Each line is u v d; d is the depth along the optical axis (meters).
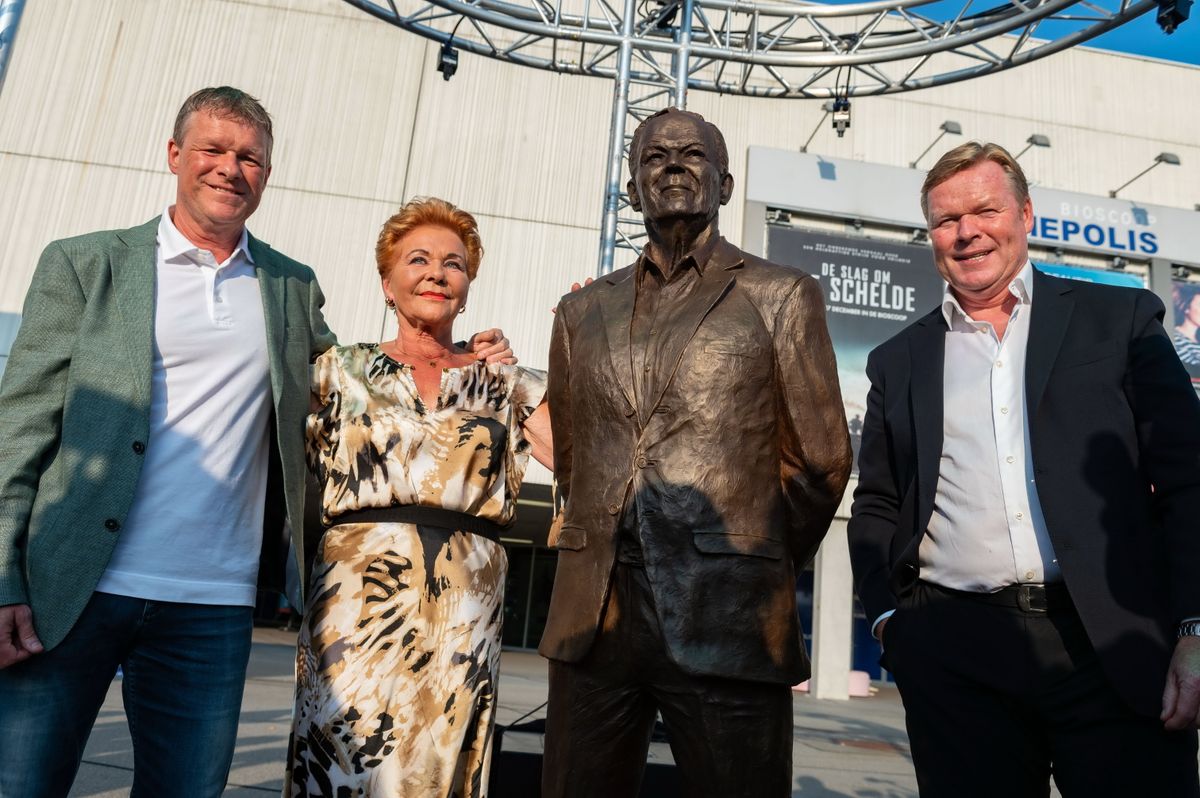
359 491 2.18
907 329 2.31
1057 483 1.82
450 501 2.20
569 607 1.72
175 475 1.94
